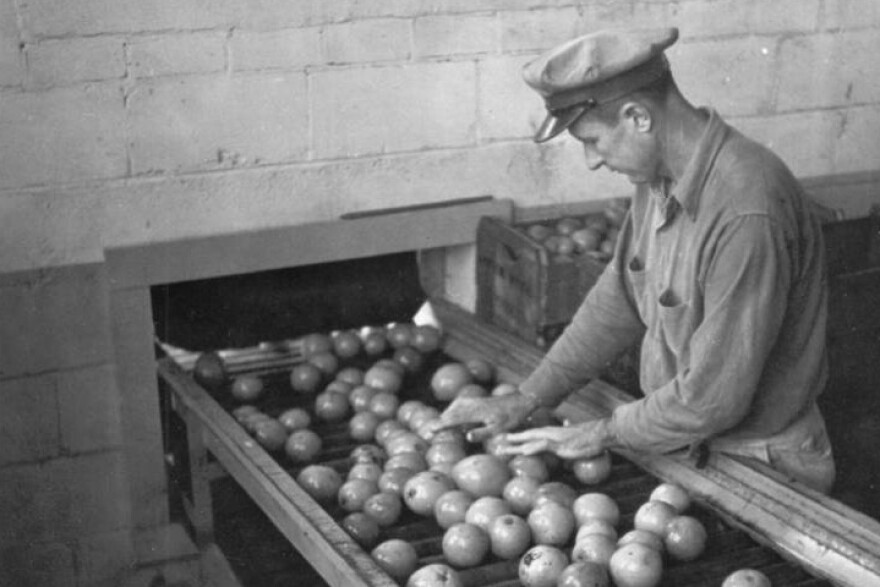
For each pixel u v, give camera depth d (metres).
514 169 3.77
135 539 3.27
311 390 3.46
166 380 3.41
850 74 4.14
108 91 3.33
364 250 3.59
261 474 2.82
